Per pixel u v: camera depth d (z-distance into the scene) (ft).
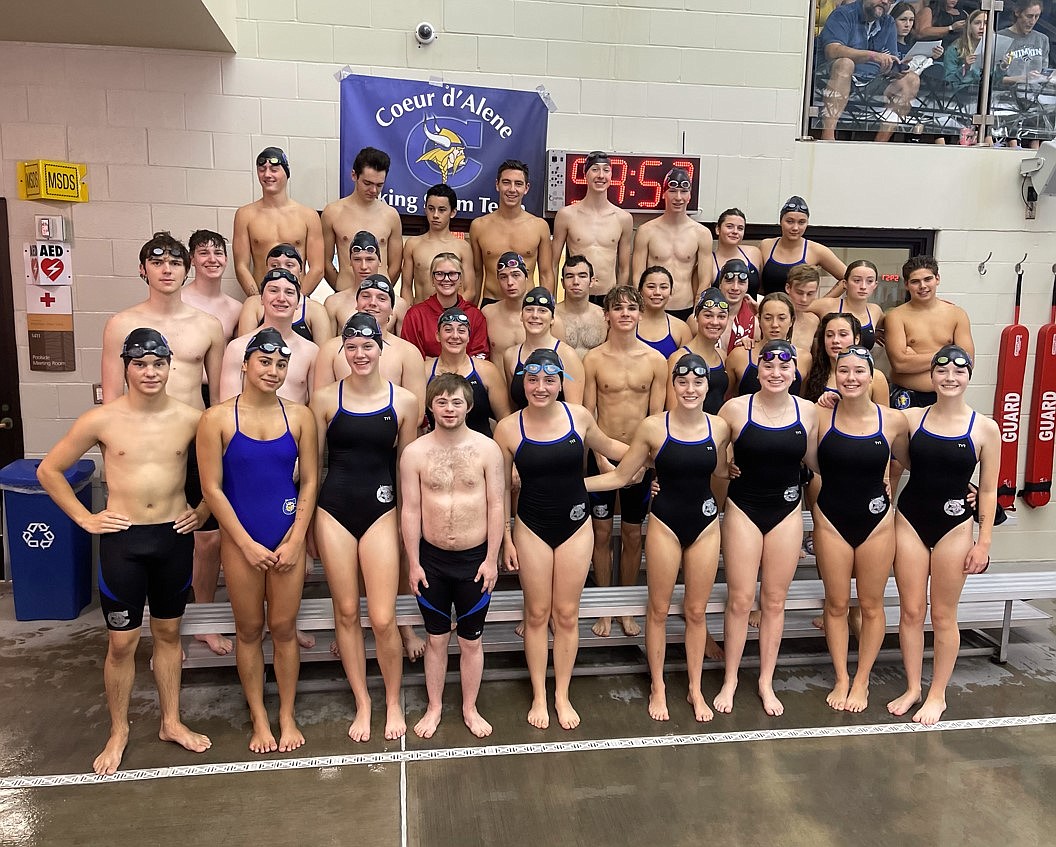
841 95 18.15
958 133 18.65
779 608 11.72
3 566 16.44
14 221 15.76
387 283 11.65
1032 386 19.12
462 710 11.62
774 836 8.95
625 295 12.69
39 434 16.39
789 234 16.19
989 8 18.25
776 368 11.05
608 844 8.79
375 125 16.43
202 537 12.58
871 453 11.27
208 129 16.10
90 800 9.41
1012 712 11.84
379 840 8.79
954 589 11.43
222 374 11.70
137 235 16.14
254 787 9.70
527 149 17.19
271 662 12.69
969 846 8.82
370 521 10.59
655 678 11.65
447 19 16.57
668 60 17.42
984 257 18.84
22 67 15.38
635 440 11.31
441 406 10.03
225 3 14.99
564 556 11.01
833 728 11.30
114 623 9.70
